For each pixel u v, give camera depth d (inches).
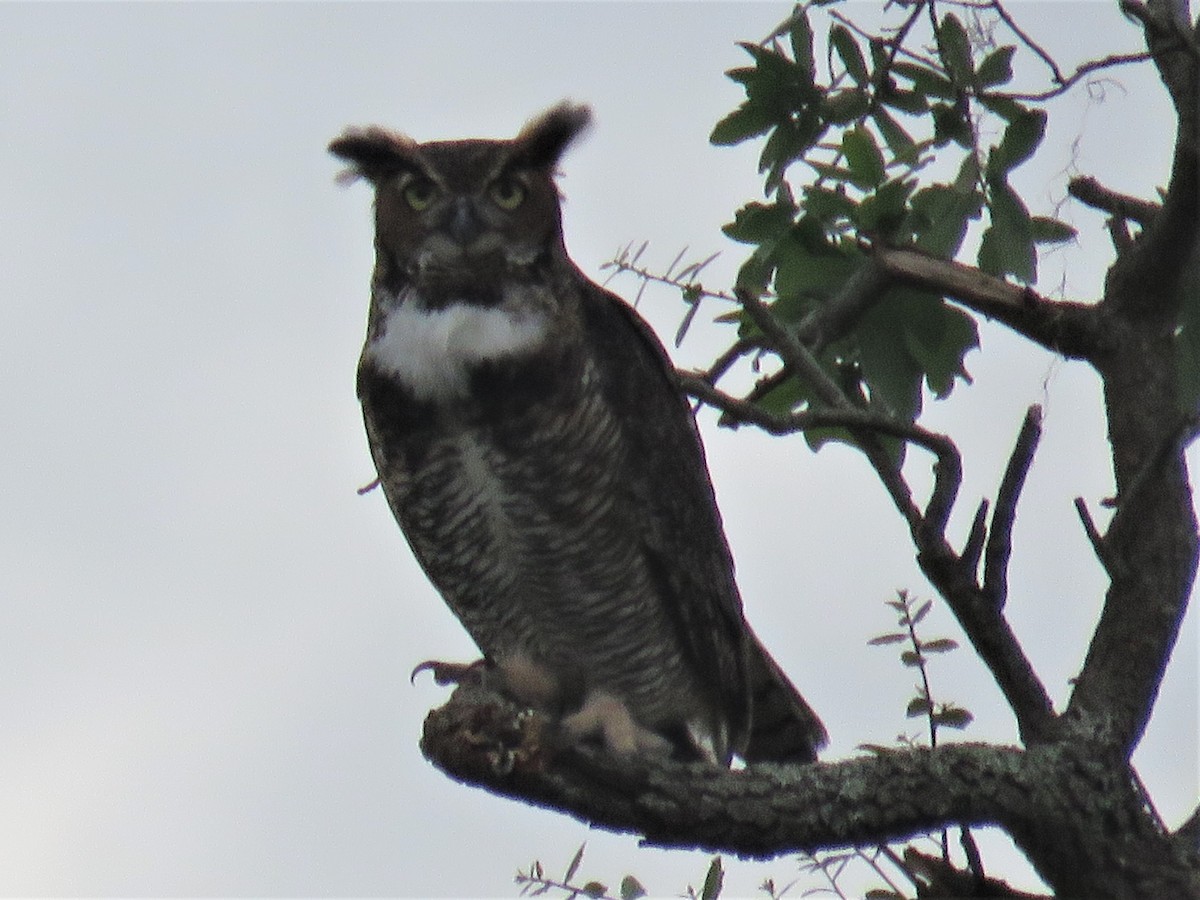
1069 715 308.3
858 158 359.6
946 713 326.6
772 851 301.0
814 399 384.2
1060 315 346.9
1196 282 339.0
